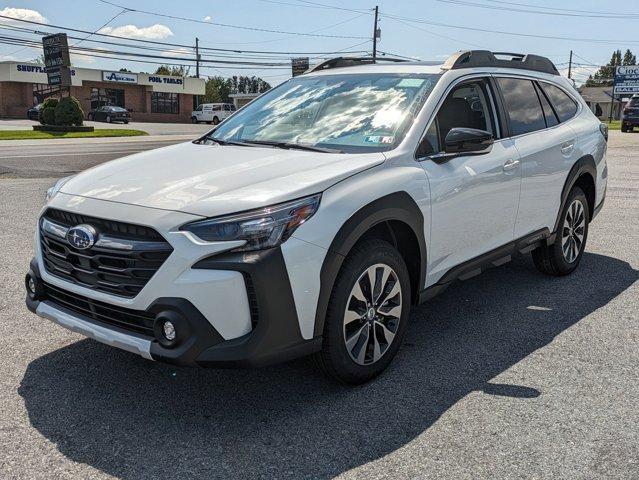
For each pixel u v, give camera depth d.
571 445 2.98
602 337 4.33
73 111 33.50
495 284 5.54
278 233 2.97
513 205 4.62
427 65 4.59
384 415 3.25
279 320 2.99
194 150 4.01
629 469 2.79
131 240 3.00
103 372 3.70
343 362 3.38
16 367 3.75
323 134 4.05
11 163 15.32
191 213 2.95
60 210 3.31
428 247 3.83
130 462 2.82
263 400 3.41
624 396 3.47
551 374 3.75
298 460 2.85
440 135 4.04
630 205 9.70
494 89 4.68
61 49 34.97
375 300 3.53
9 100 52.44
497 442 3.00
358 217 3.26
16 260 5.99
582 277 5.76
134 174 3.51
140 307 2.97
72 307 3.34
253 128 4.38
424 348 4.14
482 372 3.77
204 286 2.86
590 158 5.61
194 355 2.88
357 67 4.84
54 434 3.04
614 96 69.44
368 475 2.74
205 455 2.88
